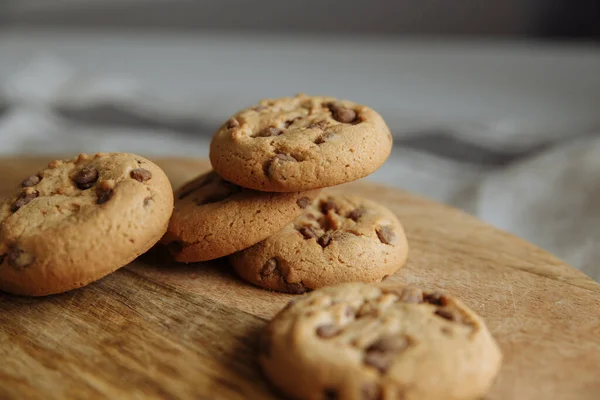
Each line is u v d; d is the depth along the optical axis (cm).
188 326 31
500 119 56
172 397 28
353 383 27
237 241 33
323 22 68
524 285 33
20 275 30
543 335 31
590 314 32
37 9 75
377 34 66
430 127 56
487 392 28
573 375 29
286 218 33
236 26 70
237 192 34
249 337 30
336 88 63
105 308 32
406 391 27
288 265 32
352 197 35
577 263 41
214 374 29
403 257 34
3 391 28
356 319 29
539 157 48
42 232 30
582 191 45
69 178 32
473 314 29
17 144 56
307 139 32
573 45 59
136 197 31
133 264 34
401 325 28
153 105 64
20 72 67
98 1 73
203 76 69
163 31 71
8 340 30
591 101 57
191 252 33
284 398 28
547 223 44
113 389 28
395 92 61
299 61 67
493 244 36
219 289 33
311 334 28
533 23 60
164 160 43
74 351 30
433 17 63
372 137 33
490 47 61
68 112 64
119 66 70
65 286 31
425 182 49
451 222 38
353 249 33
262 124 34
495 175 48
